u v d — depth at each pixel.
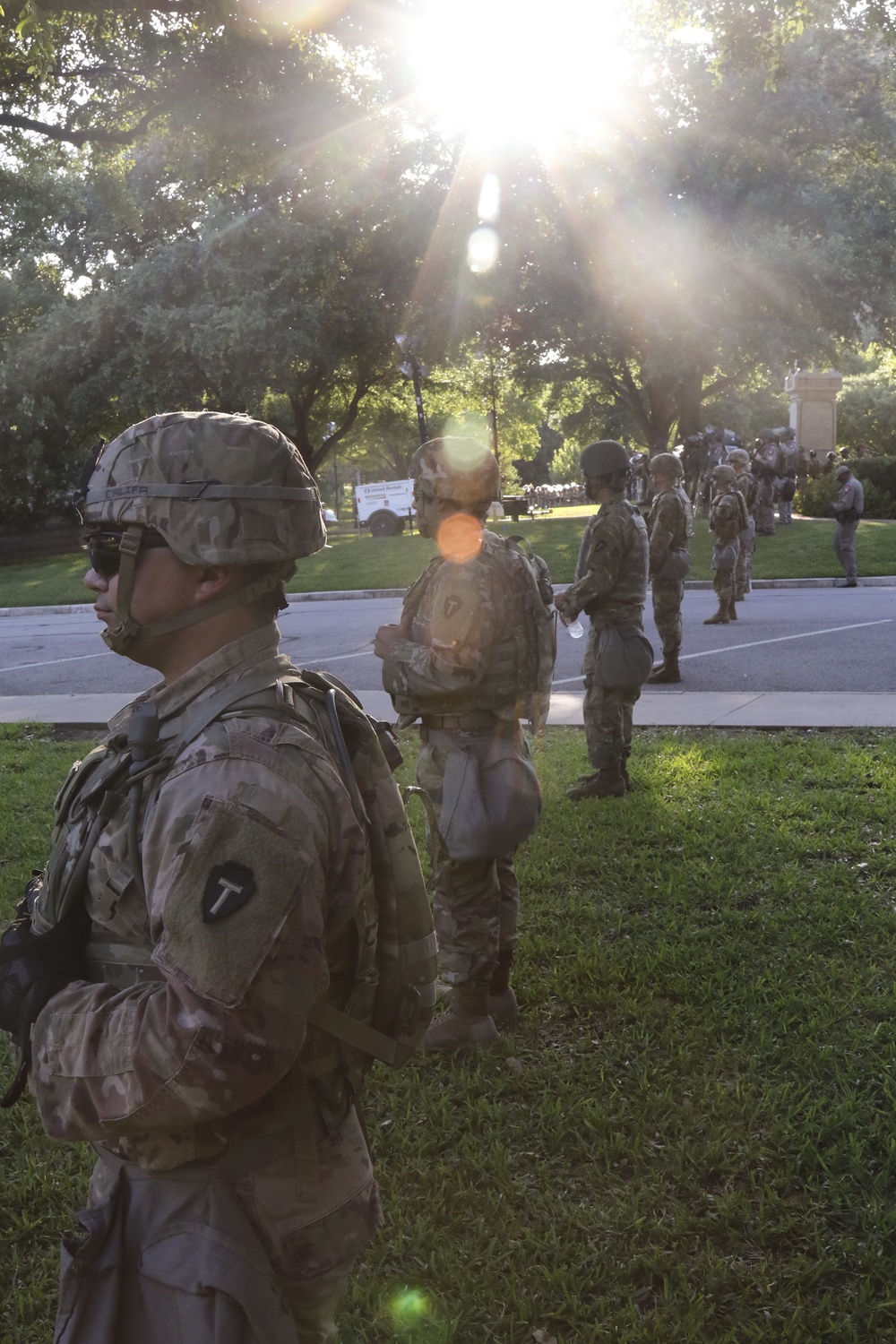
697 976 4.05
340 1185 1.38
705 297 25.30
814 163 27.66
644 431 32.50
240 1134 1.31
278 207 27.42
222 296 27.47
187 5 10.09
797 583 17.39
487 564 3.23
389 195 26.23
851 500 16.73
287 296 27.22
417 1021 1.50
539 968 4.20
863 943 4.25
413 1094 3.37
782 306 25.42
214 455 1.34
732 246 25.03
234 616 1.38
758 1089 3.30
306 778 1.27
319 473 55.00
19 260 32.44
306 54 12.12
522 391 34.00
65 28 10.67
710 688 9.28
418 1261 2.65
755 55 13.12
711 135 24.91
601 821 5.75
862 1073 3.34
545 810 5.96
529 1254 2.68
